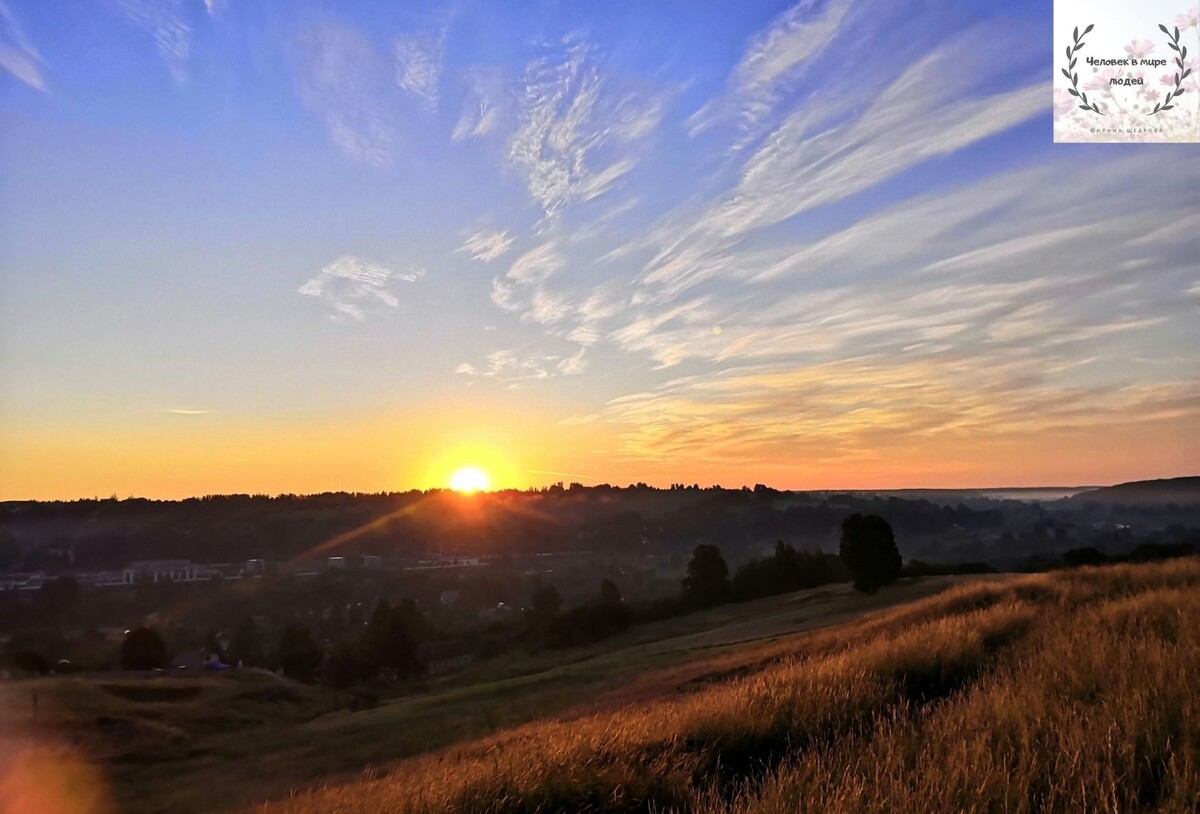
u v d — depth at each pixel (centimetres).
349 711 5009
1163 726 510
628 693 2292
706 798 528
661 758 602
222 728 4469
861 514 5734
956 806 422
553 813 541
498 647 8412
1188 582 1564
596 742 664
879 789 459
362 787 838
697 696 1125
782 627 4644
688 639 5188
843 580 8562
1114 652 747
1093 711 552
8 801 2844
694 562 8450
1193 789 420
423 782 683
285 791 2034
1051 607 1436
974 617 1322
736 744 660
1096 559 5438
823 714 686
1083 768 458
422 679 7150
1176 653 682
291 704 5441
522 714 2630
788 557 8381
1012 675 760
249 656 9325
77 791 2928
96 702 4528
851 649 1282
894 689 781
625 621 7719
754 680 975
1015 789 436
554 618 8462
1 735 3706
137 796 2795
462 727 2825
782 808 461
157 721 4328
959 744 511
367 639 7988
